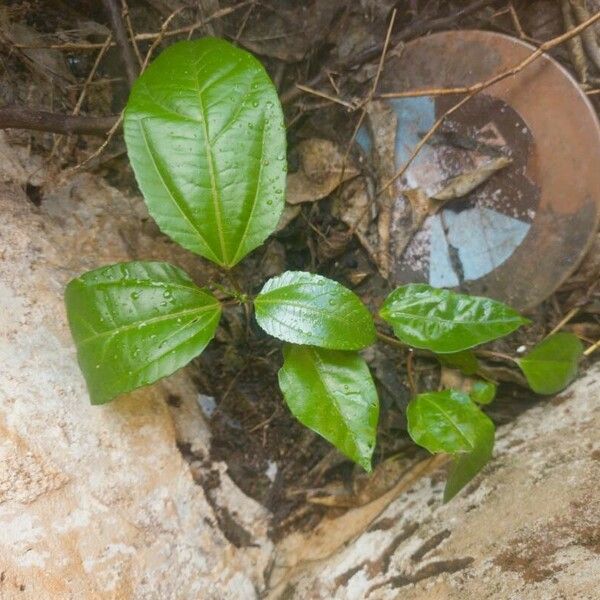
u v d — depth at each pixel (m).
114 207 0.40
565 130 0.34
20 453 0.29
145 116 0.28
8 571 0.28
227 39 0.42
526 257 0.36
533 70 0.34
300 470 0.40
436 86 0.37
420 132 0.38
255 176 0.29
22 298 0.32
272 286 0.29
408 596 0.30
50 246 0.35
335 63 0.40
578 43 0.36
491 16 0.38
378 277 0.41
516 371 0.38
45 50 0.40
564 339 0.35
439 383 0.39
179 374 0.38
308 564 0.36
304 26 0.41
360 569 0.33
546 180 0.35
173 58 0.29
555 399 0.36
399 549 0.32
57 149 0.39
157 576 0.31
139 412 0.34
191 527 0.33
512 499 0.31
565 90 0.34
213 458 0.37
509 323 0.31
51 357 0.32
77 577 0.29
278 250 0.42
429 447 0.31
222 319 0.41
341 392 0.29
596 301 0.38
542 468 0.32
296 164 0.42
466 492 0.33
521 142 0.35
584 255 0.35
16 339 0.31
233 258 0.29
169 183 0.29
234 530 0.36
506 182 0.36
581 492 0.29
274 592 0.35
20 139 0.38
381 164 0.39
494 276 0.37
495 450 0.35
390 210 0.39
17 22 0.40
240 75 0.29
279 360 0.41
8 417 0.30
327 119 0.41
